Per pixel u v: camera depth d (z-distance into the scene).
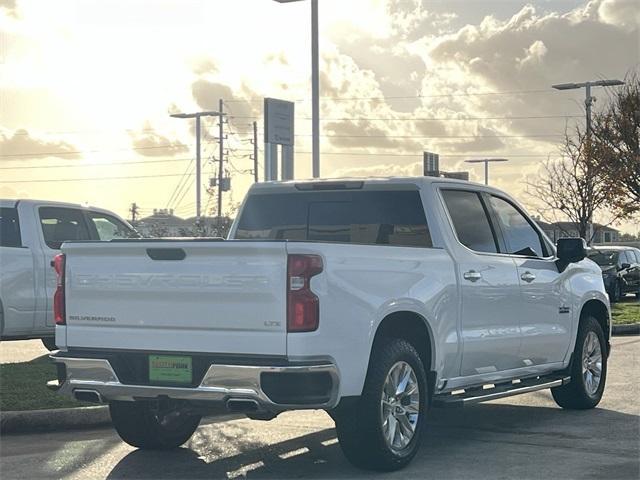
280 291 6.55
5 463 7.67
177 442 8.18
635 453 7.88
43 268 13.34
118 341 7.13
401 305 7.30
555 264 9.61
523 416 9.70
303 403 6.48
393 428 7.24
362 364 6.89
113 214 14.73
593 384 10.16
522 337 8.88
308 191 8.75
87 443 8.47
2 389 10.42
